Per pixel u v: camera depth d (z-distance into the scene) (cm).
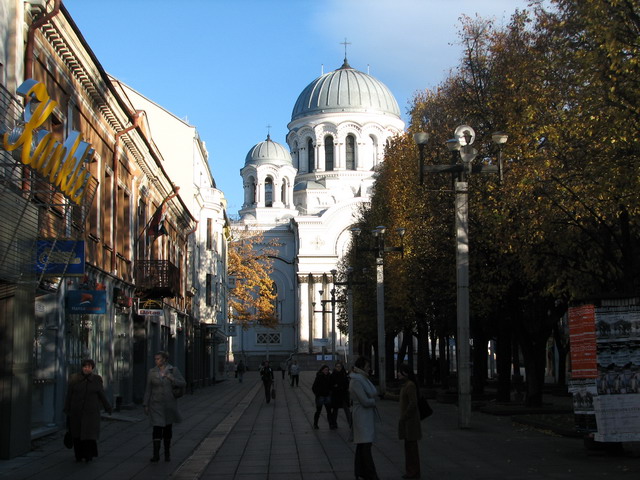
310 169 10931
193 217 4662
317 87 10900
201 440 1900
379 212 4738
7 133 1216
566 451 1562
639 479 1209
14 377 1511
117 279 2625
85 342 2294
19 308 1533
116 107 2495
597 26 1708
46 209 1650
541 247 2158
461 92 2869
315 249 10138
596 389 1440
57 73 1941
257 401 3806
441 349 4881
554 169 1989
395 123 10775
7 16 1612
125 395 2869
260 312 8019
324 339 7388
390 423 2342
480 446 1684
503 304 2736
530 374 2636
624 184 1686
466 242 2138
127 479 1284
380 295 3622
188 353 4794
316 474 1372
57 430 1931
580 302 1473
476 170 2123
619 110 1664
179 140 4938
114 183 2594
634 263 1930
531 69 2255
